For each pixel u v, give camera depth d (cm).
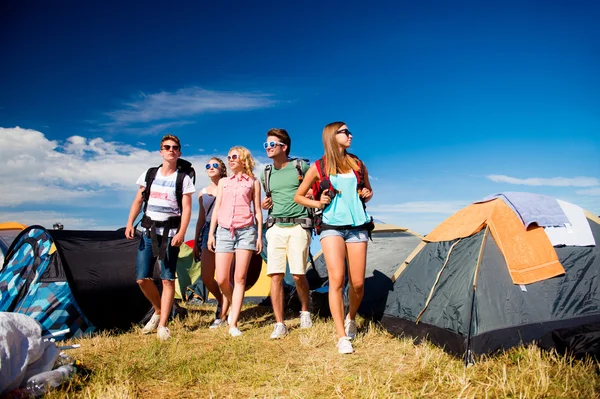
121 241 736
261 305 903
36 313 593
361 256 506
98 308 634
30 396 352
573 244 517
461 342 449
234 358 480
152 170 613
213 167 711
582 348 407
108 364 461
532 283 489
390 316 585
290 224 591
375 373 417
